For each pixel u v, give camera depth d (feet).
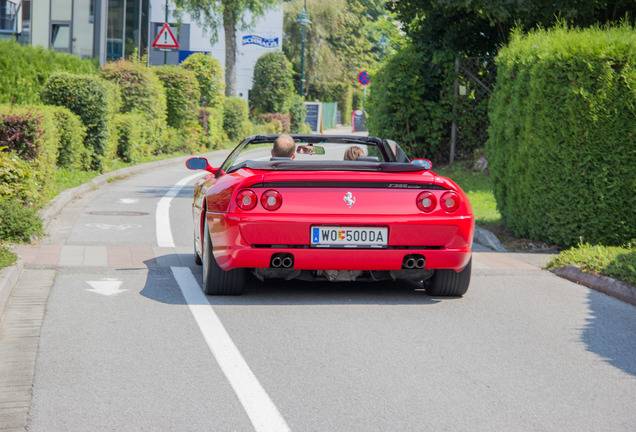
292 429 23.07
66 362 29.19
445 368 29.48
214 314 37.14
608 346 33.32
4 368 28.35
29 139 69.62
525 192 61.67
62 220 70.23
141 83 144.15
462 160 112.37
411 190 38.60
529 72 60.75
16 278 43.19
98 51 199.93
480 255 57.57
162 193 97.45
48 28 201.26
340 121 457.27
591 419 24.40
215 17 257.75
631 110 55.72
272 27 296.10
